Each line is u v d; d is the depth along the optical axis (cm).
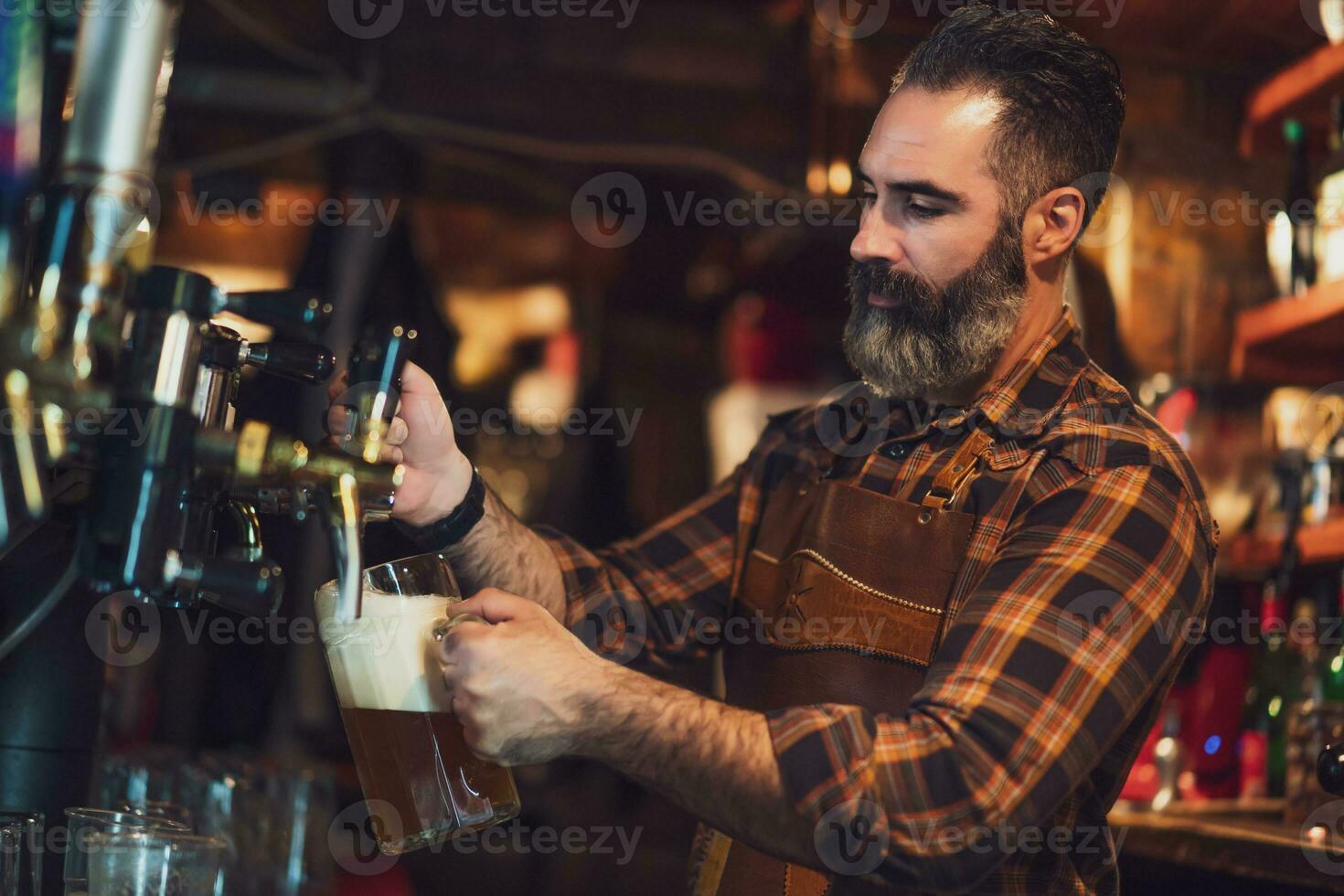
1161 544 119
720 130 287
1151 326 244
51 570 128
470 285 455
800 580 138
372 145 297
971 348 135
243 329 284
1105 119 142
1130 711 112
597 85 285
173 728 281
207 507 101
